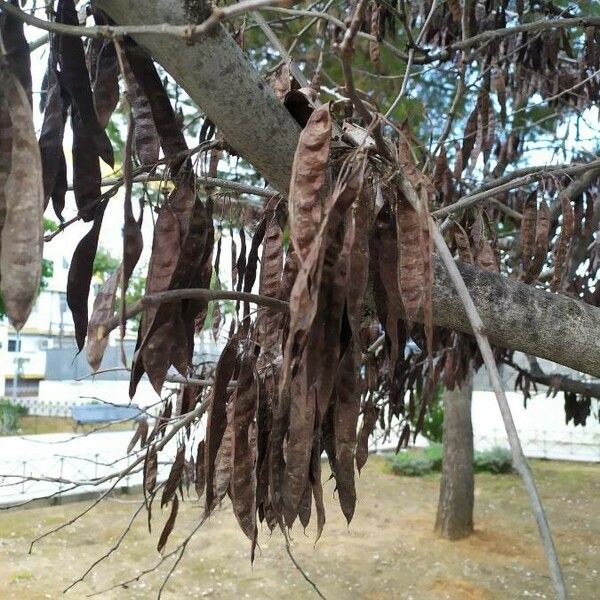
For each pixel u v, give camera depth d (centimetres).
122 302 80
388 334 103
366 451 138
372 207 99
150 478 211
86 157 98
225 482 134
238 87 98
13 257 70
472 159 243
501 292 129
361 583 520
